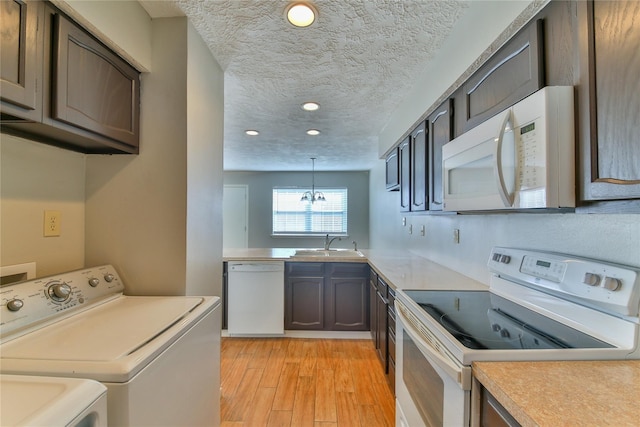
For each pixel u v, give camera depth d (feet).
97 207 5.11
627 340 3.02
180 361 3.59
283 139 12.63
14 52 3.03
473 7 4.49
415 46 5.71
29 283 3.63
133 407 2.72
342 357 9.00
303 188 21.77
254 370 8.23
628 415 2.07
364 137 12.33
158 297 4.91
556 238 4.16
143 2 4.65
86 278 4.40
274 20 4.96
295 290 10.38
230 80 7.13
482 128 3.95
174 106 5.03
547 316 4.06
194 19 5.01
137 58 4.71
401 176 9.46
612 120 2.44
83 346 3.07
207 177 5.89
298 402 6.81
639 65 2.22
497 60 4.14
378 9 4.67
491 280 5.49
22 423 1.95
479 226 6.22
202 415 4.25
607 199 2.51
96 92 4.08
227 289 10.32
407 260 9.34
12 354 2.88
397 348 5.31
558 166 2.85
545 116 2.87
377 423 6.13
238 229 21.79
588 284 3.36
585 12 2.68
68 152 4.82
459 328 3.60
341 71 6.70
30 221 4.22
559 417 2.05
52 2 3.39
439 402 3.39
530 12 3.36
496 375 2.63
